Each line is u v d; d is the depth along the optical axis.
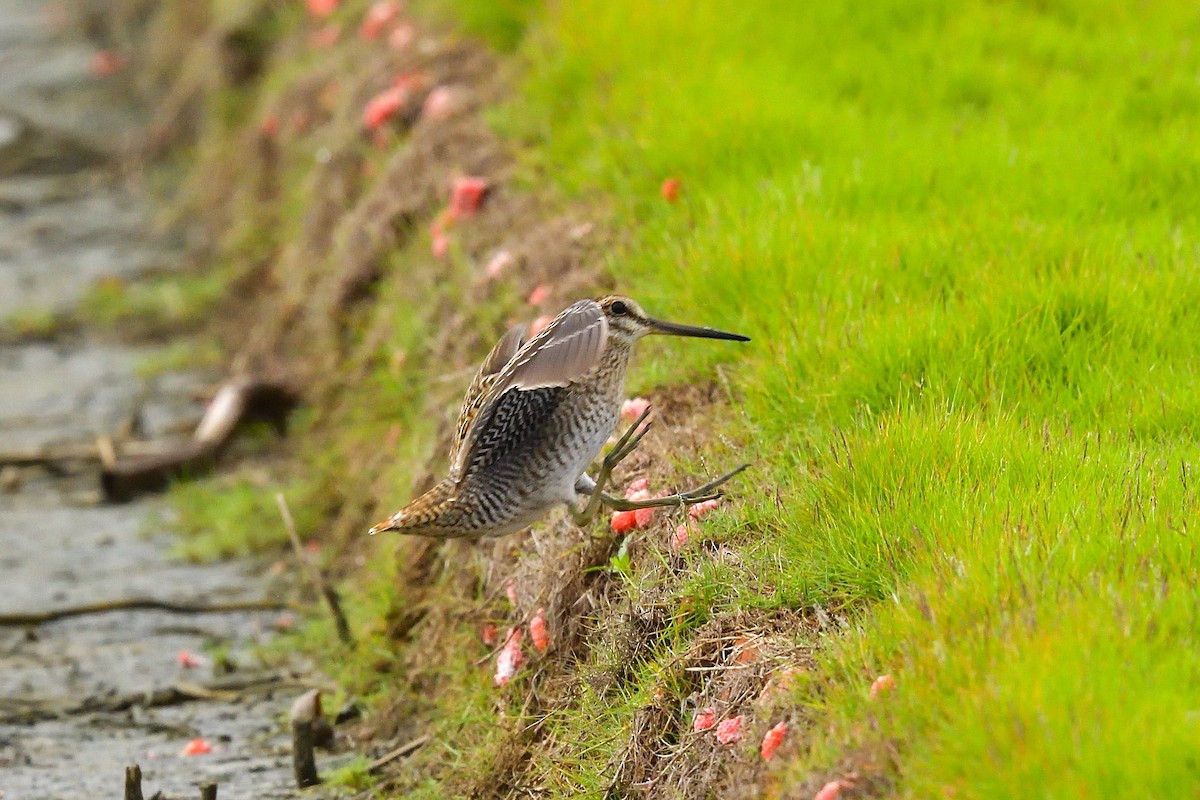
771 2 16.52
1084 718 6.59
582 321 8.21
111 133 26.50
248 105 23.11
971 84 15.09
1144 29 16.75
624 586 9.63
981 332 10.45
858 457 9.11
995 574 7.75
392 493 13.07
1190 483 8.50
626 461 10.62
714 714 8.30
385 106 17.36
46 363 19.02
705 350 11.21
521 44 17.00
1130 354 10.27
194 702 12.03
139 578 14.16
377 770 10.69
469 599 11.38
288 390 16.69
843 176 12.65
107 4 32.16
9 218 23.39
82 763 11.04
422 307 14.62
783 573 8.73
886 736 7.08
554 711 9.51
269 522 14.87
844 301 10.94
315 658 12.60
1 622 13.21
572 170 14.41
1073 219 12.12
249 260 20.05
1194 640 7.17
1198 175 12.98
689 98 14.22
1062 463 8.95
